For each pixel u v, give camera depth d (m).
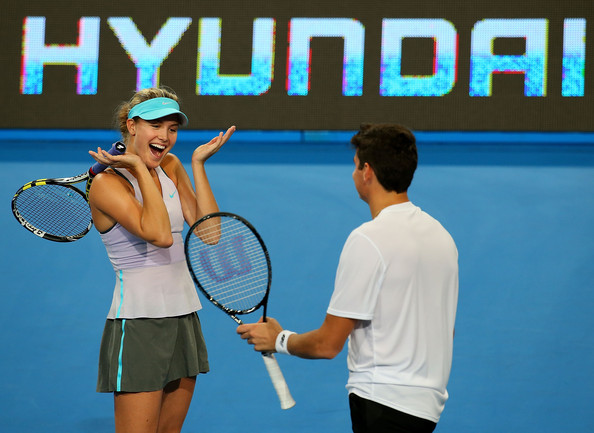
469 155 29.28
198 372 11.84
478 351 17.88
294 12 29.19
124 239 11.23
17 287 20.78
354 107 29.41
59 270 21.67
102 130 30.42
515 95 29.05
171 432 11.98
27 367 17.47
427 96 29.22
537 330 18.73
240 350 18.22
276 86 29.53
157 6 29.38
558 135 29.92
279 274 21.20
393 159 9.31
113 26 29.55
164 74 29.64
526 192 25.91
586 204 25.06
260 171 27.64
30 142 30.66
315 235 23.23
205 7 29.31
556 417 15.47
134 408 11.16
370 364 9.12
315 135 30.89
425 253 9.17
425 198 25.33
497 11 28.75
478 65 29.02
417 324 9.07
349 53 29.22
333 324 9.05
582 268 21.42
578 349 17.95
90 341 18.61
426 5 28.86
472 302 19.88
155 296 11.26
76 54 29.73
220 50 29.47
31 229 12.69
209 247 12.26
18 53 29.84
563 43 28.70
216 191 25.75
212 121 29.81
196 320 12.06
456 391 16.39
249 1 29.23
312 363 17.78
